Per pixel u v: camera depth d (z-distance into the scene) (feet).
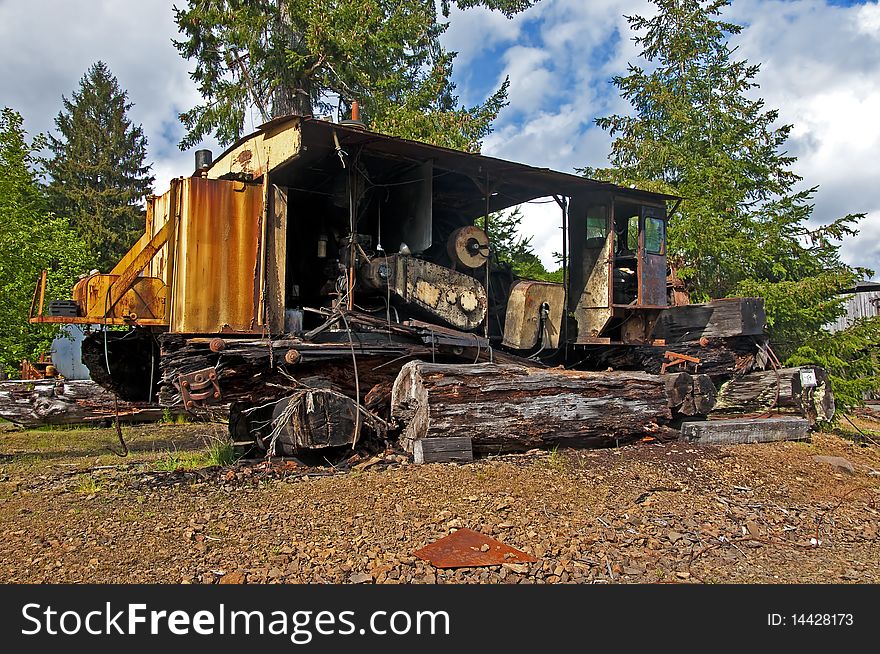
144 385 31.58
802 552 17.52
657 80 55.36
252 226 27.04
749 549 17.38
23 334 49.88
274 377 25.43
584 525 17.72
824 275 43.34
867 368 41.22
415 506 18.54
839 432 37.22
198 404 24.12
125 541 16.03
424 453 23.13
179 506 18.80
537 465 23.34
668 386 30.09
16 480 23.38
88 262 58.44
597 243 35.96
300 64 53.11
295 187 31.50
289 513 18.02
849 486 24.61
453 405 23.80
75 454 29.55
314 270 31.09
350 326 26.91
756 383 34.83
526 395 25.17
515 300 32.99
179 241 25.86
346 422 24.41
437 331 27.89
